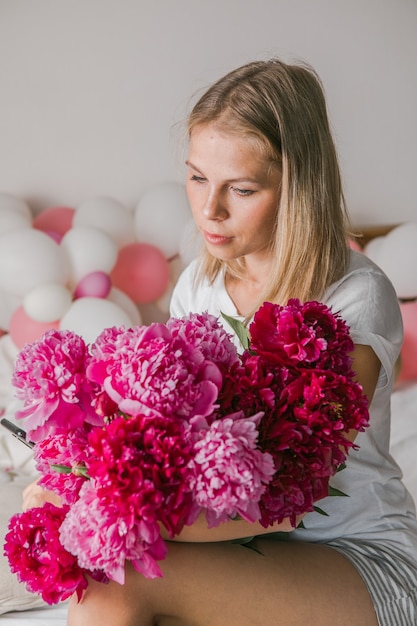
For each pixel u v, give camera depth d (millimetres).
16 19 2988
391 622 1245
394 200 3174
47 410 1032
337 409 1033
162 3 2994
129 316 2770
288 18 3020
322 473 1028
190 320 1081
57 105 3064
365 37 3045
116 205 2932
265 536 1312
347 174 3139
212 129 1249
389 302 1327
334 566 1245
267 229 1303
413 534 1350
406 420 2352
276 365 1061
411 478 2008
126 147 3107
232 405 1036
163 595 1151
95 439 962
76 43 3016
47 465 1113
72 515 981
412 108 3107
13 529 1097
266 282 1387
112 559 963
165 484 949
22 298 2707
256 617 1185
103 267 2719
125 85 3055
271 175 1264
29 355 1052
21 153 3096
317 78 1420
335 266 1326
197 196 1293
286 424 1008
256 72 1297
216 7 3006
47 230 2957
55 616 1526
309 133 1284
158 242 2891
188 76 3051
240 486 935
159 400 959
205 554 1185
